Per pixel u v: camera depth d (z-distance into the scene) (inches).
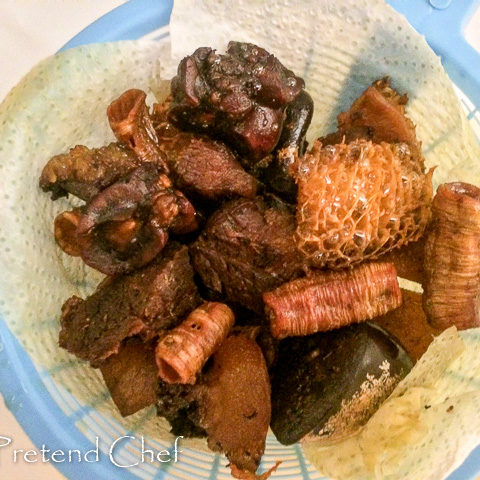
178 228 11.0
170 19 11.4
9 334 10.5
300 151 11.9
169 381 10.1
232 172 11.2
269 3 11.6
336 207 10.3
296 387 10.9
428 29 11.6
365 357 10.6
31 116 10.9
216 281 11.2
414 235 11.1
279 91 11.0
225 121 11.0
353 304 10.7
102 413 11.2
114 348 10.6
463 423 11.0
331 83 12.4
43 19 13.2
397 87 12.0
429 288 11.0
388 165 10.5
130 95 10.7
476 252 10.5
